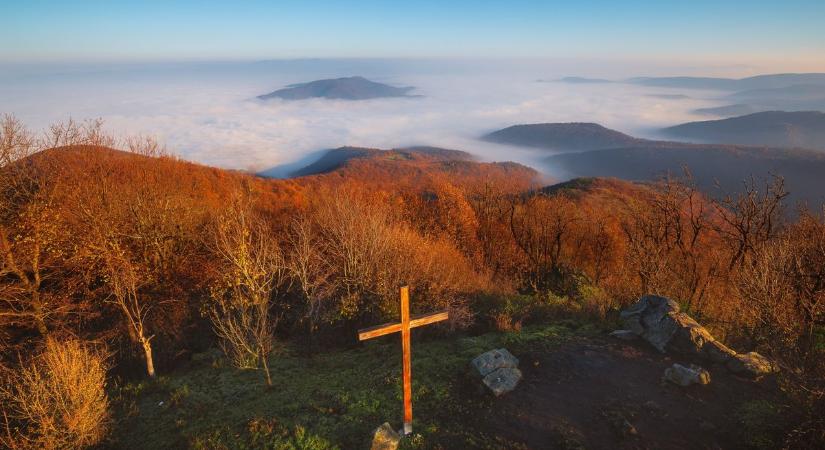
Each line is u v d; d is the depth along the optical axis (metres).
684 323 12.92
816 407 9.10
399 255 20.94
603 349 13.15
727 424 9.88
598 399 10.91
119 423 12.80
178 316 20.98
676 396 10.87
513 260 31.08
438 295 18.91
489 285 22.56
